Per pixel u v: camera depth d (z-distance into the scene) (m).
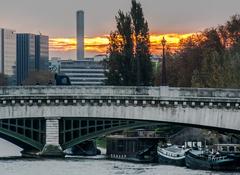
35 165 168.88
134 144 193.50
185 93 171.12
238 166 163.38
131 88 174.50
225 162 162.50
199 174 153.75
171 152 179.88
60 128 183.75
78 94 177.25
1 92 177.62
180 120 172.12
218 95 169.50
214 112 170.38
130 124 185.12
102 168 166.12
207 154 165.12
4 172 155.75
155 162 188.38
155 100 173.12
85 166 169.25
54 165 169.50
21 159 183.88
